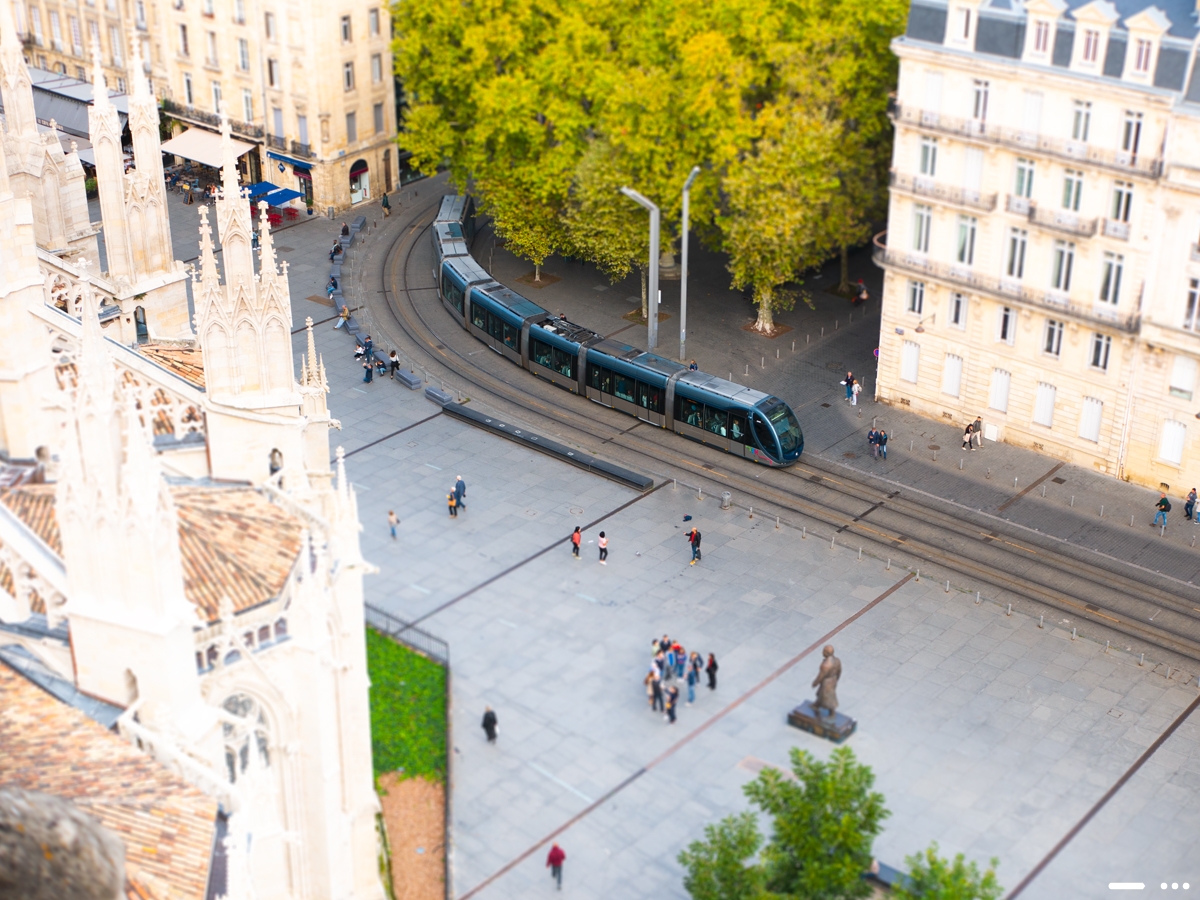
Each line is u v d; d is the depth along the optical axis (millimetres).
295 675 43969
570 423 90625
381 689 63625
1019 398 86625
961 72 82062
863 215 101250
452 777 59188
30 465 46219
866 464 85875
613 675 66125
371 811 48438
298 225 121938
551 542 77062
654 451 87188
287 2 116938
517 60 108938
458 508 79875
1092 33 76562
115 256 62781
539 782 59156
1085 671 67000
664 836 56438
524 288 109375
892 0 95062
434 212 125500
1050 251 81875
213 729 38719
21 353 45438
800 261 101188
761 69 96688
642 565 75062
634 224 99625
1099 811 58281
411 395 93375
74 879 11500
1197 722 63688
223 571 44344
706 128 93938
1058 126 79250
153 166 62062
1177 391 79312
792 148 91812
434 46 111688
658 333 101875
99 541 36469
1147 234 77250
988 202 82750
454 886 53406
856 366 97438
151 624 36750
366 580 73062
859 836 45469
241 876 32094
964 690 65562
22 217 44594
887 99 98125
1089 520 79625
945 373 89625
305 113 120812
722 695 64875
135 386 52156
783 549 76812
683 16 97000
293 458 53250
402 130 128375
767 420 84125
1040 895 53781
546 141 106625
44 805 11742
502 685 65188
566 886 53688
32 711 37219
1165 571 75000
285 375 52188
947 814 57844
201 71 126438
